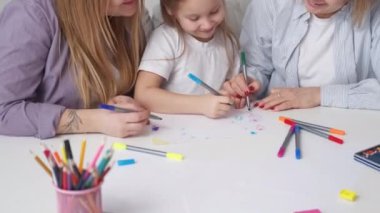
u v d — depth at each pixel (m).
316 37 1.10
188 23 1.00
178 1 0.98
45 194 0.61
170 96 0.96
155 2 1.34
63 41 0.91
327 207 0.59
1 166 0.69
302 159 0.72
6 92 0.84
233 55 1.15
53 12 0.88
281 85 1.21
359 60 1.10
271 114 0.95
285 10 1.12
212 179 0.65
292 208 0.58
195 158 0.72
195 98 0.95
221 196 0.61
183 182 0.64
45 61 0.90
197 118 0.92
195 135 0.82
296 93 1.01
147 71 1.01
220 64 1.11
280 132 0.84
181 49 1.04
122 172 0.67
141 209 0.57
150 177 0.66
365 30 1.06
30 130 0.81
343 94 0.99
